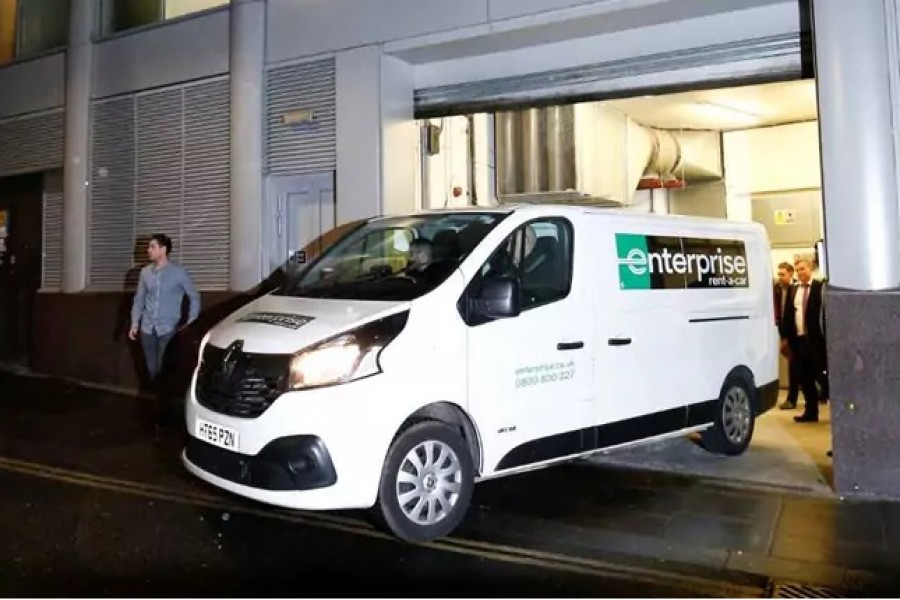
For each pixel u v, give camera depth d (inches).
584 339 212.8
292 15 350.0
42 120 444.5
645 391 229.5
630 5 274.7
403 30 321.4
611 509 212.8
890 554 179.5
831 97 226.5
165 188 390.3
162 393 321.7
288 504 169.6
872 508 212.4
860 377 221.0
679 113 403.9
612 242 225.9
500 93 327.0
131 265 403.2
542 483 238.4
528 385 199.6
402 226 220.7
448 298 188.1
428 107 343.6
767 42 272.7
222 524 196.1
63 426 311.4
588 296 215.2
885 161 221.0
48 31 458.0
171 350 354.9
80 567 166.1
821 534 192.7
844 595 157.8
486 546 183.5
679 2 269.4
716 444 263.4
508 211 210.5
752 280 278.2
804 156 430.0
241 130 358.6
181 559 171.8
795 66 268.5
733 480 240.2
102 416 330.6
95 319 411.8
